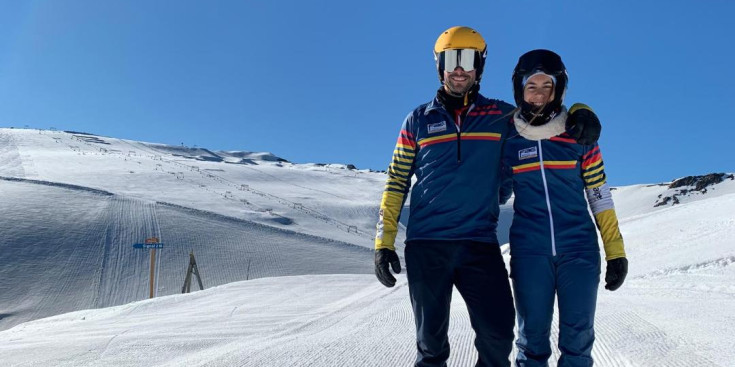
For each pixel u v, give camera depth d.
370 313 10.86
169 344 8.50
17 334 13.00
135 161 132.38
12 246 57.41
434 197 3.44
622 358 4.51
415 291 3.40
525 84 3.45
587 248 3.41
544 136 3.45
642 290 10.26
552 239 3.42
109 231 66.00
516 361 3.52
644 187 117.06
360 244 81.56
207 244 67.00
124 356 7.64
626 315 6.62
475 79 3.55
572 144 3.47
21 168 111.81
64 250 58.56
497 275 3.28
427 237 3.42
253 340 8.23
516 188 3.59
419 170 3.55
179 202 92.00
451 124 3.50
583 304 3.34
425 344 3.34
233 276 58.62
